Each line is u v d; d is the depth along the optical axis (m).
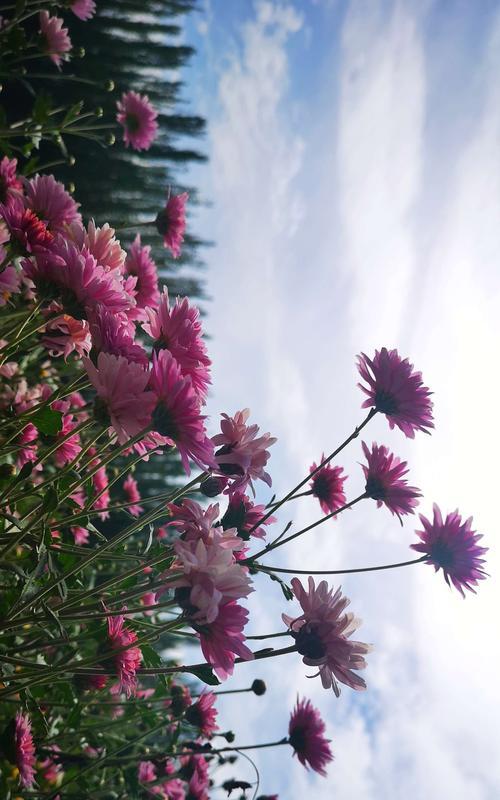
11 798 0.40
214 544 0.25
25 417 0.31
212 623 0.24
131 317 0.35
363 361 0.38
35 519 0.28
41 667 0.29
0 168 0.50
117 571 0.60
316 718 0.44
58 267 0.29
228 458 0.31
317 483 0.41
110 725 0.47
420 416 0.37
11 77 0.66
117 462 0.74
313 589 0.30
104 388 0.25
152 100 1.81
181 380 0.25
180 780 0.57
